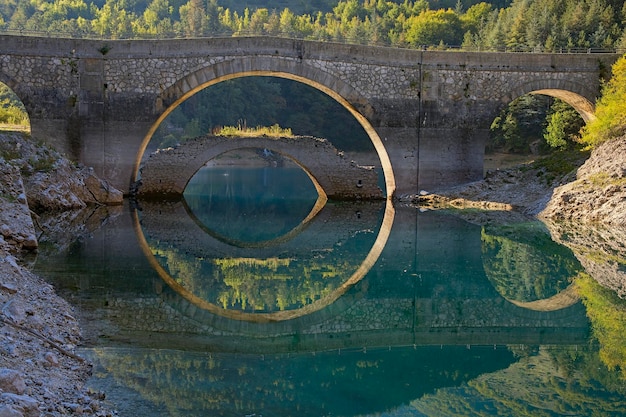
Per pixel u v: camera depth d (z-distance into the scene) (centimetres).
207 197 3931
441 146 3183
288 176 5747
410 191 3198
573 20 6106
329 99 7525
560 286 1493
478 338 1116
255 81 7938
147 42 3038
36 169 2638
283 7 13212
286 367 951
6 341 836
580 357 1016
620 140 2617
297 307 1320
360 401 831
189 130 7381
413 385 893
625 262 1747
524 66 3188
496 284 1524
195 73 3066
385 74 3141
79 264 1584
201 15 9800
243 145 3300
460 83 3172
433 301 1375
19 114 4150
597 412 806
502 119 5703
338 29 9362
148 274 1530
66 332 1008
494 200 2969
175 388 841
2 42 2975
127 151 3075
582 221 2438
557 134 4634
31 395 700
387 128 3159
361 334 1133
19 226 1673
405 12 10494
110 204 2956
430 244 2041
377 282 1548
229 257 1884
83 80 3027
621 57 3169
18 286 1158
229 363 955
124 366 903
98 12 10744
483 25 8038
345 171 3350
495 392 870
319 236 2289
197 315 1212
